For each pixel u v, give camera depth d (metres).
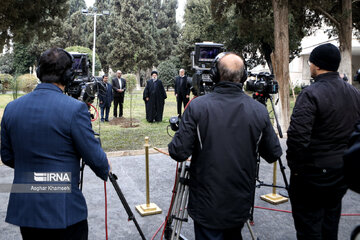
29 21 10.73
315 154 2.33
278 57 9.34
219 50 3.61
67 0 11.63
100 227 3.59
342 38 10.77
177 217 2.55
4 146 1.91
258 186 3.86
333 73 2.37
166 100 22.56
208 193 1.97
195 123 2.01
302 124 2.27
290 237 3.41
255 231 3.54
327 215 2.51
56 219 1.71
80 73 4.40
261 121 2.03
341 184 2.30
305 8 11.20
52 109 1.78
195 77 3.43
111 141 8.26
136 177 5.42
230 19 19.69
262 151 2.16
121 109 12.49
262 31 11.66
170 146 2.06
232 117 1.98
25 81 16.38
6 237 3.31
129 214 2.33
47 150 1.75
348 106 2.31
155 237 3.38
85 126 1.82
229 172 1.95
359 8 12.37
